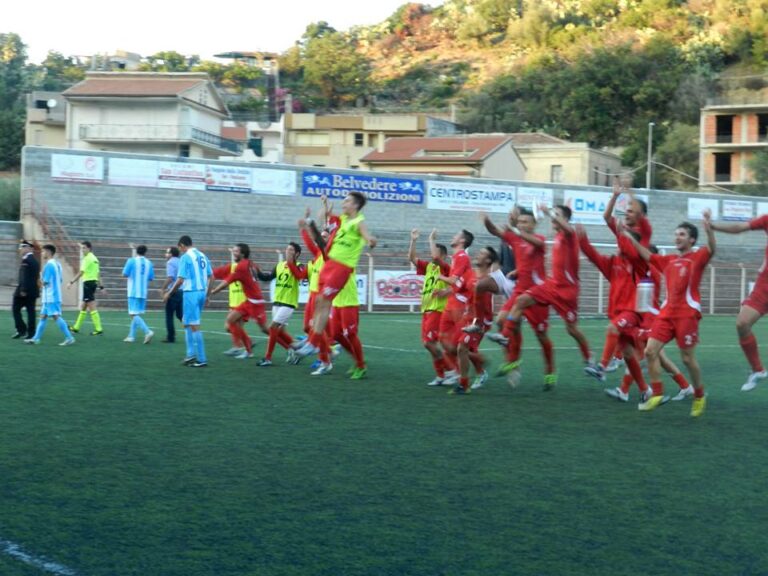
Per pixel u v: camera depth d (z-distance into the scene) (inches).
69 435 342.3
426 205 1660.9
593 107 3383.4
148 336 731.4
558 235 461.4
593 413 421.4
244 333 638.5
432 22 6127.0
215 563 206.4
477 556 215.8
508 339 464.1
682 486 286.5
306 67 4830.2
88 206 1467.8
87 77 2380.7
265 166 1576.0
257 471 293.4
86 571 198.7
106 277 1354.6
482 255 466.3
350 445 336.8
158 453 315.9
